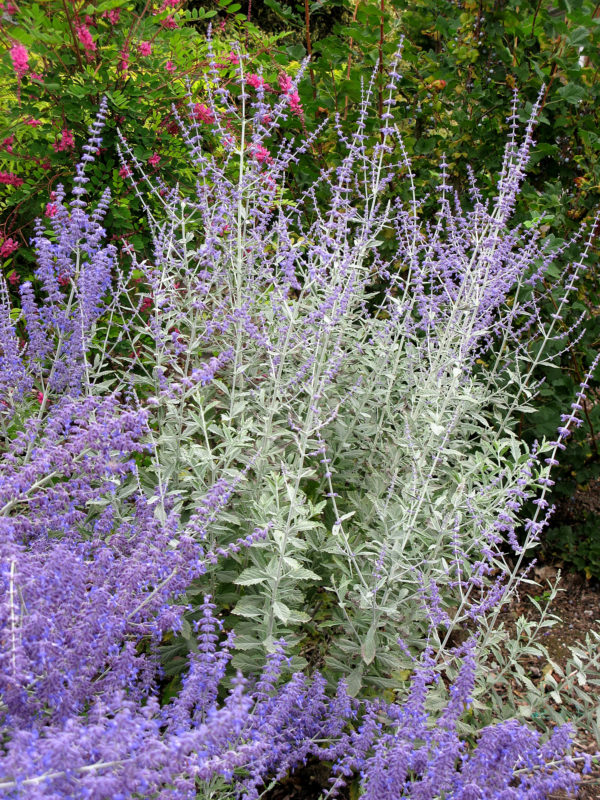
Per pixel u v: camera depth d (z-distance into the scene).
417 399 3.84
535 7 5.15
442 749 2.22
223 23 5.37
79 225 3.25
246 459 3.19
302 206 5.48
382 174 5.29
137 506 2.86
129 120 4.05
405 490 3.20
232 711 1.79
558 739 2.35
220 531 2.95
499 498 3.43
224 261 3.85
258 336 3.33
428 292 4.88
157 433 3.41
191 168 4.48
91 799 1.62
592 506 5.29
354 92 5.20
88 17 3.86
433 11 5.89
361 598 2.83
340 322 3.75
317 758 2.97
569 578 4.84
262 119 3.80
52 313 3.33
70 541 2.52
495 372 4.85
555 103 5.06
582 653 3.10
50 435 2.50
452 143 5.38
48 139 4.12
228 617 3.10
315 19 7.55
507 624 4.33
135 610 2.29
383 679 2.87
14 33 3.48
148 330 3.38
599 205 5.07
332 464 3.73
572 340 5.02
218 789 2.38
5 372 3.23
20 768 1.58
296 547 2.72
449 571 3.00
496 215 4.04
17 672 1.82
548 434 4.88
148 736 1.89
